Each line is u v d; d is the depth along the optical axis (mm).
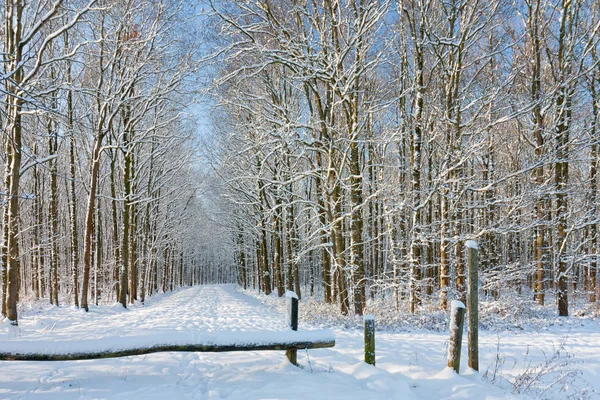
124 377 4730
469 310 5168
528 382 5078
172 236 31594
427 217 17672
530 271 13844
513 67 13992
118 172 21875
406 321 10625
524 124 16828
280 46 12016
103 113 14445
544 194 12680
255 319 11883
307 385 4297
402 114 14914
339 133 12789
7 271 10133
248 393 4047
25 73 11195
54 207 16766
